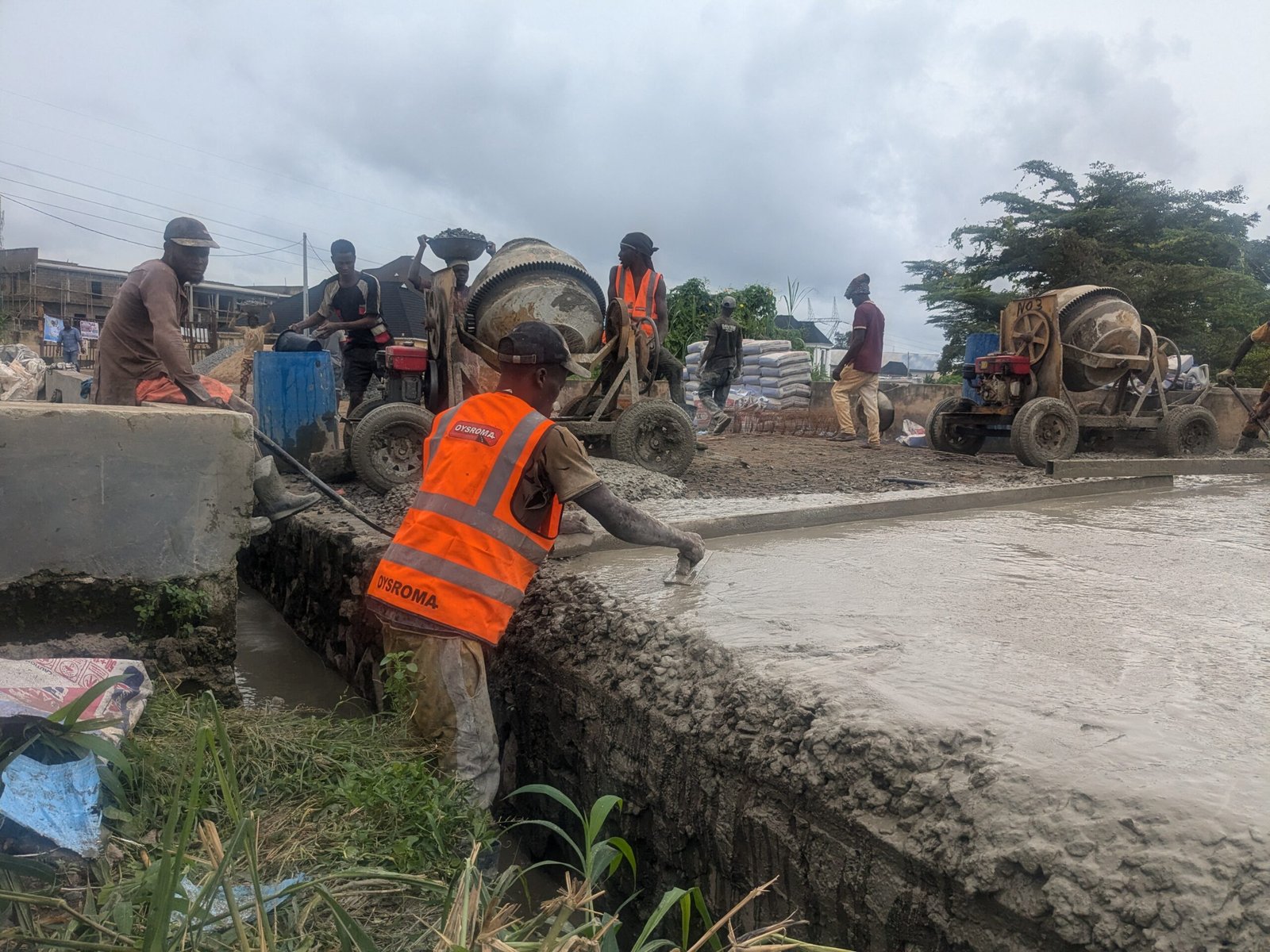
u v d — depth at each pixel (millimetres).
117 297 5047
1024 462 8828
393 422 6645
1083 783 1787
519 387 3195
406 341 9086
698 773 2611
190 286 5121
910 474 8094
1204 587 3615
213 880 1800
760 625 3039
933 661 2617
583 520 4473
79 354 28797
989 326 30531
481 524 3014
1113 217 30375
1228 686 2367
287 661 5477
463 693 3082
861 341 10617
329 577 5320
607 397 7070
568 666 3346
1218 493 7293
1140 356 9547
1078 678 2441
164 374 5152
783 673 2559
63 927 1865
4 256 39906
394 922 2143
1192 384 13148
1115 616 3152
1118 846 1638
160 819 2422
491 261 6848
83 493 3361
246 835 1919
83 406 3492
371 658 4484
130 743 2625
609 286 7879
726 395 12992
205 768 2711
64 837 2080
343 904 2189
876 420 10836
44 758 2301
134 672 2934
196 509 3525
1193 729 2055
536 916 1948
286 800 2686
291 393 8195
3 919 1860
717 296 17594
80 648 3371
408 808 2621
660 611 3256
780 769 2295
